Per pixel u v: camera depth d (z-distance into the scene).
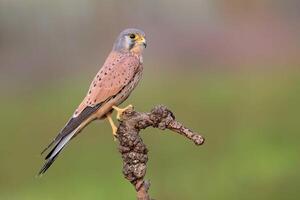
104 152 14.55
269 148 14.24
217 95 18.27
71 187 13.35
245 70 21.28
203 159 13.85
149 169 13.55
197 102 17.88
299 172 12.97
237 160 13.70
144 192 4.80
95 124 15.77
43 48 27.97
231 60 22.94
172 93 19.06
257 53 23.34
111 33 30.02
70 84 22.45
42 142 16.22
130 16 30.41
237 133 15.18
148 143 14.52
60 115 18.11
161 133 14.80
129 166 4.78
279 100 17.11
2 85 22.91
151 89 19.91
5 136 16.56
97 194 13.11
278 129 15.09
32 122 17.48
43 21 30.38
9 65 25.59
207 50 24.17
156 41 26.27
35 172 14.46
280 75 19.89
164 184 13.00
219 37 25.16
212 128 15.67
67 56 26.94
